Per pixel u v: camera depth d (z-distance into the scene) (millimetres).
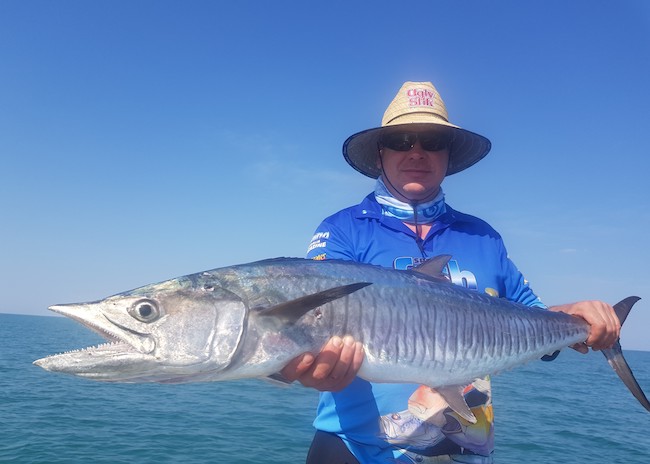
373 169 1248
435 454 892
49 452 2320
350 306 835
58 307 777
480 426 933
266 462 2291
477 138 1155
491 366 934
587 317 1021
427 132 1048
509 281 1096
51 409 3256
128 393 4004
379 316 849
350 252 1014
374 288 869
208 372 777
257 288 819
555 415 3955
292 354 791
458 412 869
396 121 1066
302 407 3650
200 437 2670
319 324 810
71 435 2625
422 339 869
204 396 4004
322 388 820
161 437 2646
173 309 776
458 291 941
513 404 4422
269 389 4508
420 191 1054
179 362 764
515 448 2770
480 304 944
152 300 775
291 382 829
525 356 969
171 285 798
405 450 886
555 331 999
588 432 3336
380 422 897
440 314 895
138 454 2342
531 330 975
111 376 752
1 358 6426
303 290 841
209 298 790
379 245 1023
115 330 765
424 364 868
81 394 3883
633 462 2650
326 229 1048
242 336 784
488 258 1064
